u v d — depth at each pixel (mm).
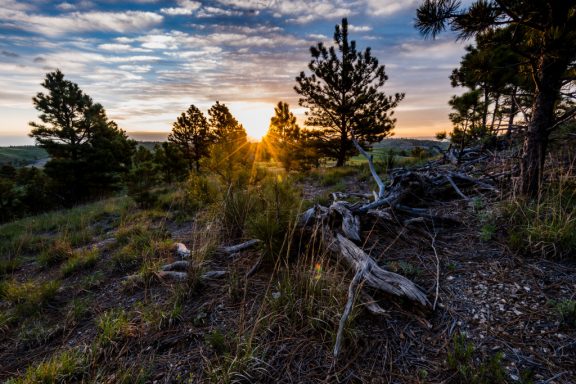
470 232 3648
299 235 3811
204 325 2787
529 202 3633
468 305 2494
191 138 27891
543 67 3402
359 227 3742
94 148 21797
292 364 2201
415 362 2078
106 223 8922
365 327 2459
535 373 1850
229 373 2076
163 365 2354
